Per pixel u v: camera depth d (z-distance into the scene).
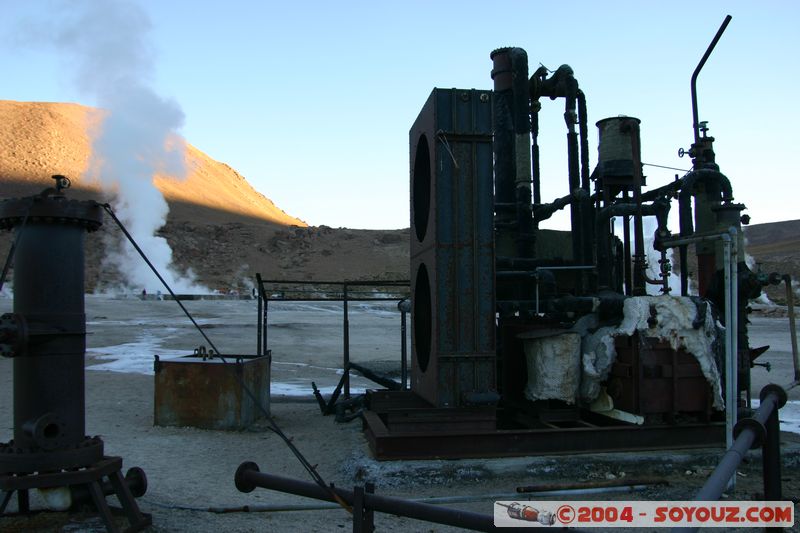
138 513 4.72
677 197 9.27
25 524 4.59
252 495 6.05
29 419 4.61
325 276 100.12
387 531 5.23
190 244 108.75
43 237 4.66
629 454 6.92
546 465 6.71
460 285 7.20
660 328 7.20
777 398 3.90
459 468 6.59
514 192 9.70
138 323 32.88
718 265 8.51
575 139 9.85
